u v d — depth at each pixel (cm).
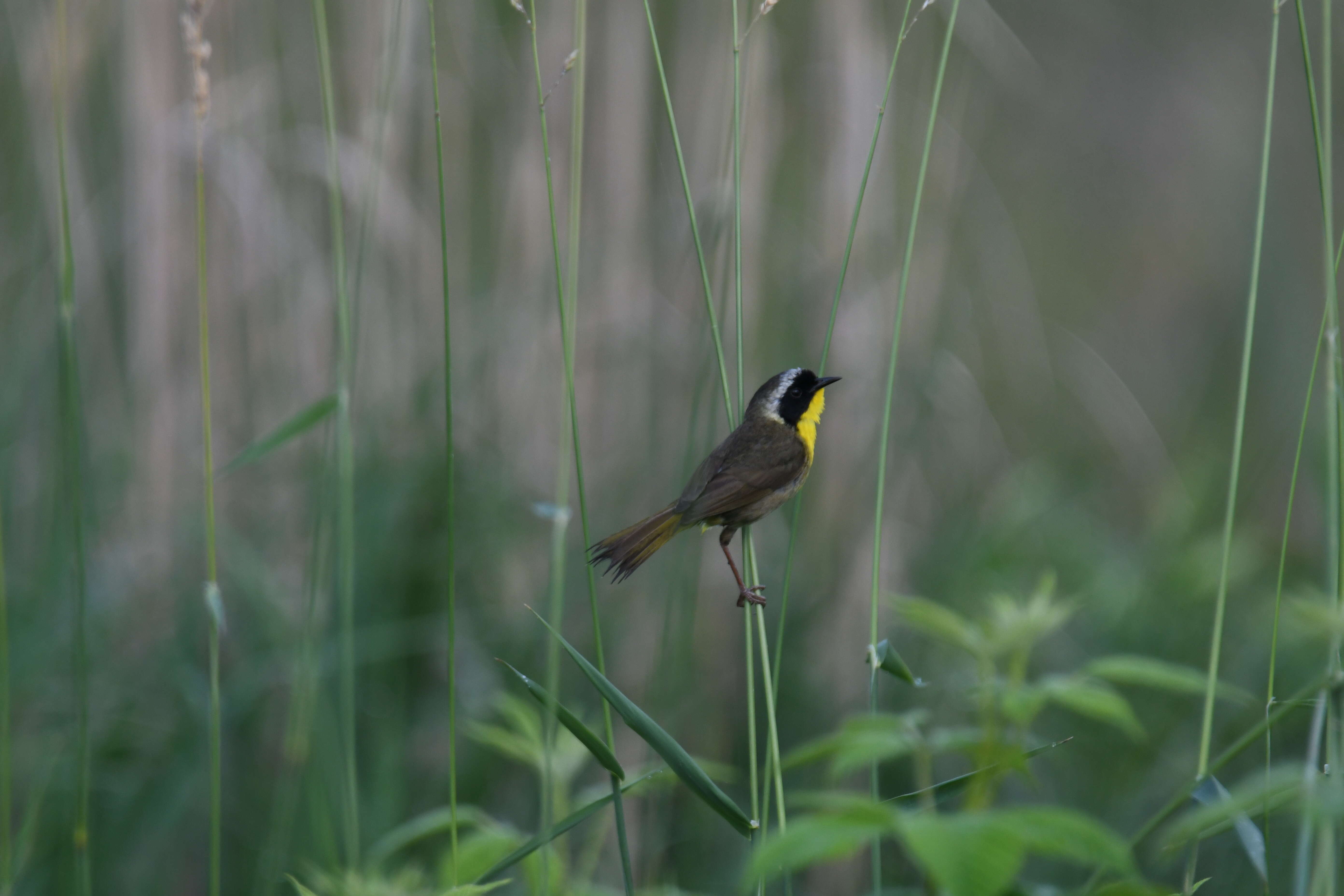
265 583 1007
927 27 1198
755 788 494
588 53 1118
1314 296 1575
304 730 680
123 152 1048
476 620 1076
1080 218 2089
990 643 507
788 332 1155
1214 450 1419
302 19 1116
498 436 1131
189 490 1084
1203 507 1280
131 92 1041
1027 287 1483
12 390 1020
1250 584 1204
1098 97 2128
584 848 963
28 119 1049
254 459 591
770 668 631
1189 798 413
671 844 913
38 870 844
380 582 1016
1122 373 1930
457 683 1051
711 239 925
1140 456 1570
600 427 1123
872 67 1123
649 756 780
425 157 1143
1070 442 1733
